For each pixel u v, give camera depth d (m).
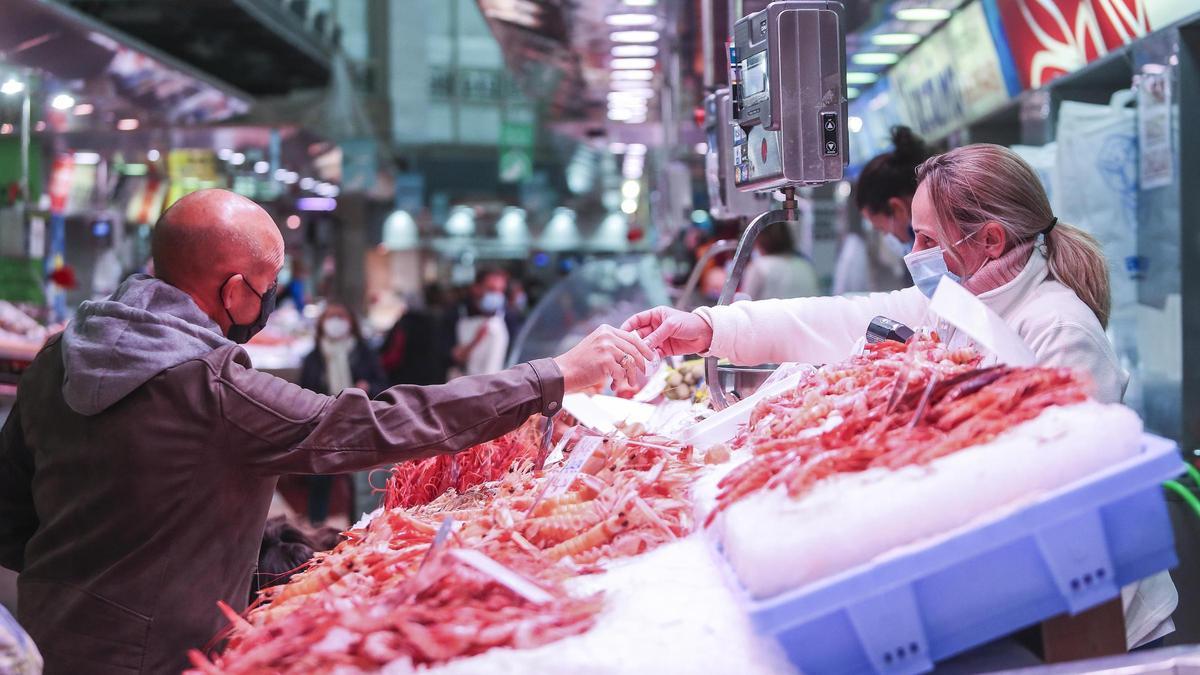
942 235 1.95
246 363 1.98
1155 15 3.53
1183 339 3.58
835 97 2.38
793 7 2.36
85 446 1.94
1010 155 1.95
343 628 1.28
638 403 2.75
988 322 1.50
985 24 4.75
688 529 1.58
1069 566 1.22
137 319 1.95
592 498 1.69
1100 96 4.35
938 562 1.16
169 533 1.92
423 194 29.34
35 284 8.03
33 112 8.28
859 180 3.35
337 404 1.88
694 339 2.39
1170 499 2.88
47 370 2.08
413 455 1.87
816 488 1.26
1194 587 2.82
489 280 9.70
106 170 11.38
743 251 2.46
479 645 1.25
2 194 7.70
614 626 1.27
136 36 13.34
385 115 26.02
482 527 1.63
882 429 1.39
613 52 6.41
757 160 2.53
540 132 25.44
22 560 2.24
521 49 7.17
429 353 9.16
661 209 9.50
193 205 2.07
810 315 2.39
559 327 6.87
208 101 9.12
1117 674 1.16
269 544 2.66
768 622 1.14
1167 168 3.61
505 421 1.90
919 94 5.83
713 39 3.91
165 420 1.89
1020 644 1.44
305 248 20.23
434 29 28.17
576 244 29.64
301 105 15.86
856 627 1.19
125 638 1.92
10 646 1.42
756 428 1.85
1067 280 1.92
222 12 12.28
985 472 1.21
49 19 6.11
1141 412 3.85
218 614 1.96
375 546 1.67
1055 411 1.27
